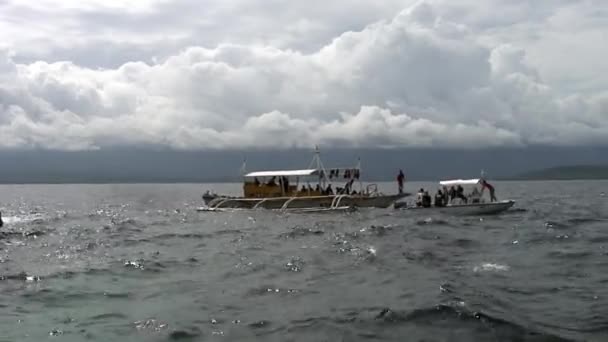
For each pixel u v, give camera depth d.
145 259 25.75
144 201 105.75
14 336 13.42
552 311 14.75
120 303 16.77
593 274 19.86
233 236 36.12
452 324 13.54
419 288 17.80
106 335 13.44
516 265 22.05
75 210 74.56
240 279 20.28
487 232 34.12
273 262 24.02
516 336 12.59
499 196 95.88
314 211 52.56
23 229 43.69
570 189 151.50
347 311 15.13
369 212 50.59
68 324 14.48
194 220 50.72
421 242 29.66
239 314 15.16
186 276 21.17
